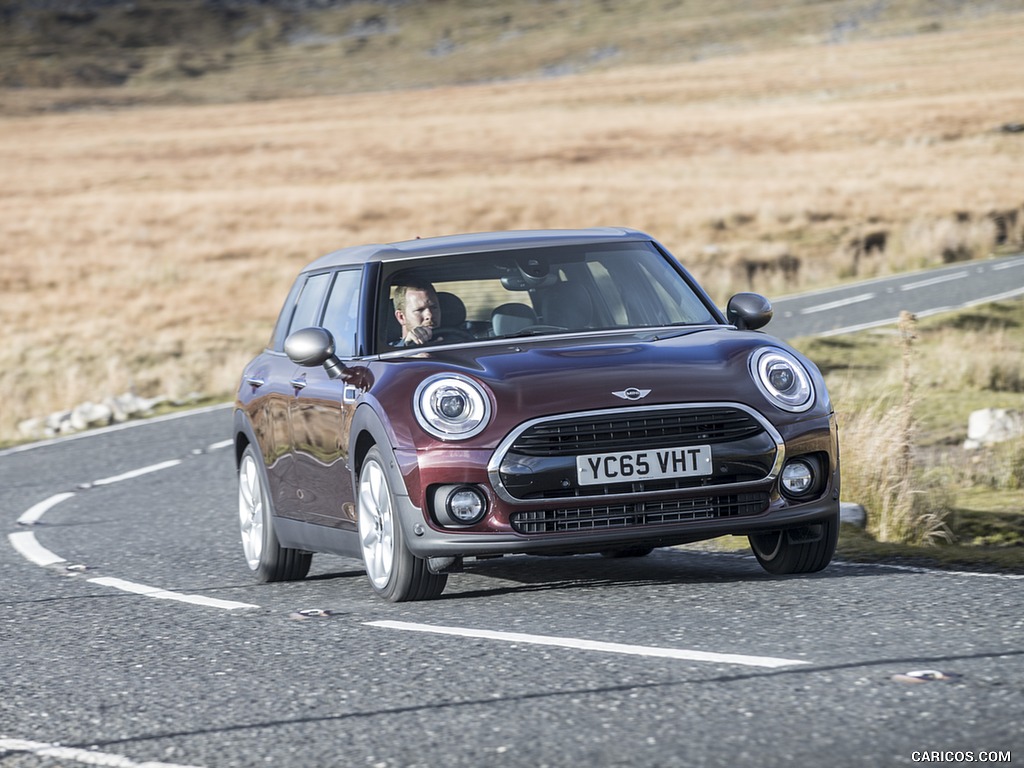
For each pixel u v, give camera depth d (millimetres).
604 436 18812
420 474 18922
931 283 79500
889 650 15031
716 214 127562
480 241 22719
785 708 13047
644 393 18891
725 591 19312
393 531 19625
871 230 111312
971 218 114500
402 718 13742
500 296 21719
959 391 46438
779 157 182500
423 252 22391
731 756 11766
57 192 193875
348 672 15891
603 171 180375
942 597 17828
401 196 161750
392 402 19484
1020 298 67812
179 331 86000
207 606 21328
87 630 19844
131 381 66812
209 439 48500
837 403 30750
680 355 19656
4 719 14984
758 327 22422
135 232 145625
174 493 37188
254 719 14156
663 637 16484
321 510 22031
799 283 91938
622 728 12797
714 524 18906
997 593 17922
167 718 14477
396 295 21750
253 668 16484
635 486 18812
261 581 24156
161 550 28266
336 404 20969
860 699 13172
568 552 19172
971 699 12945
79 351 80062
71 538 30625
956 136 187750
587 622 17750
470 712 13750
